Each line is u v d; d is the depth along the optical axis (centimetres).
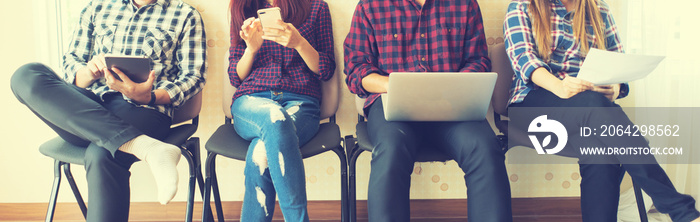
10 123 197
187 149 163
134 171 201
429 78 130
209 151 154
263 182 141
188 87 167
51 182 202
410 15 164
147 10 176
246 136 152
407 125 146
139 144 136
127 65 141
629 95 193
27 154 199
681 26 180
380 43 165
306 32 175
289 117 143
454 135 141
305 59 165
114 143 135
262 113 142
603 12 168
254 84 167
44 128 198
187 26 176
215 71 195
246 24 154
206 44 183
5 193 201
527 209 204
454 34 165
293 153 137
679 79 182
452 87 132
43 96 135
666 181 134
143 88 147
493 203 130
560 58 165
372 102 161
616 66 131
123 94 152
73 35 176
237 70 170
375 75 158
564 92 145
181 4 179
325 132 165
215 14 192
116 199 137
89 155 137
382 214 132
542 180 203
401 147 138
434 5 164
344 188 155
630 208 192
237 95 170
